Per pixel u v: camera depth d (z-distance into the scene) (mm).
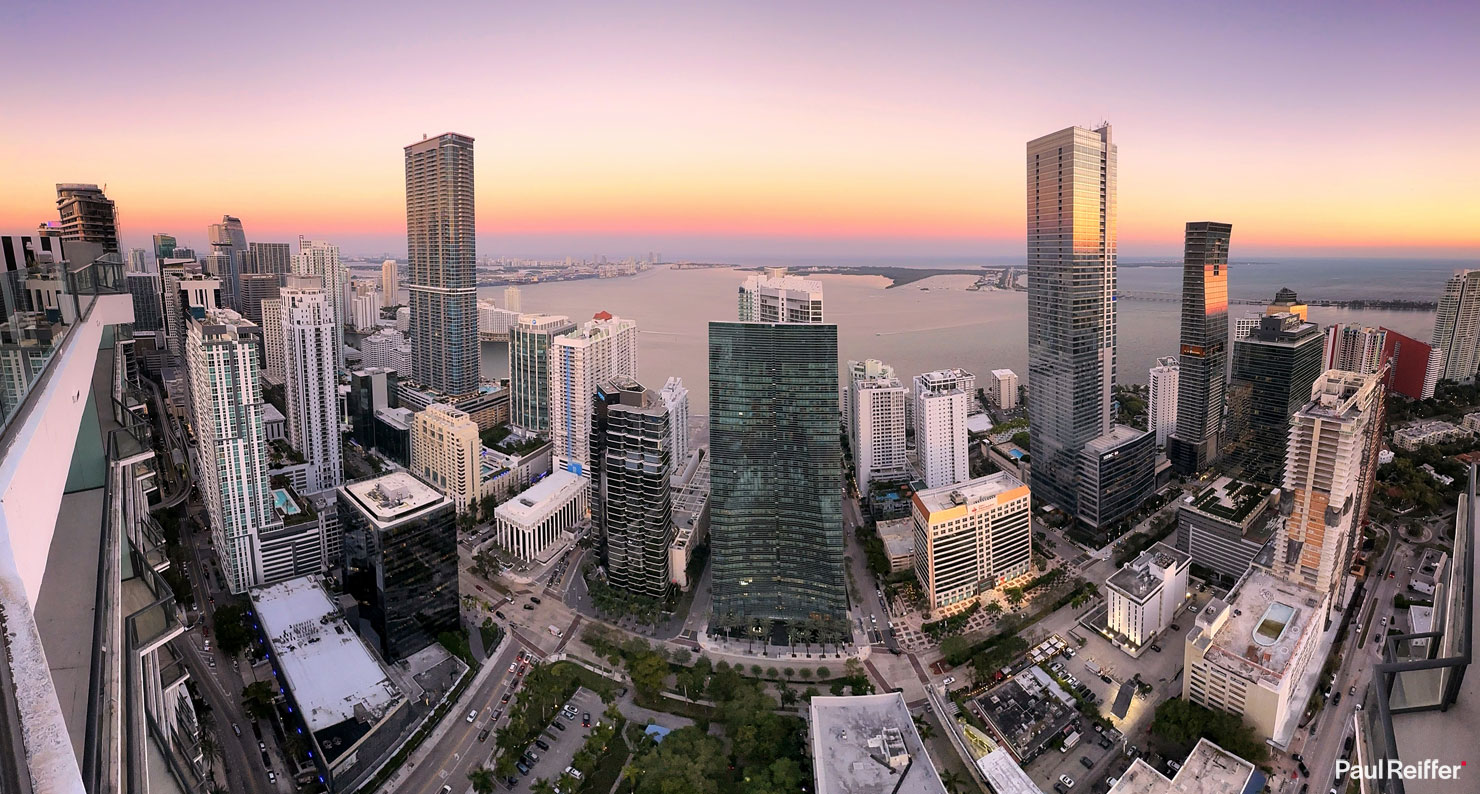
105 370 85625
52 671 47781
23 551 34000
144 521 94562
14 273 52125
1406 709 46906
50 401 42875
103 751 39594
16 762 27375
